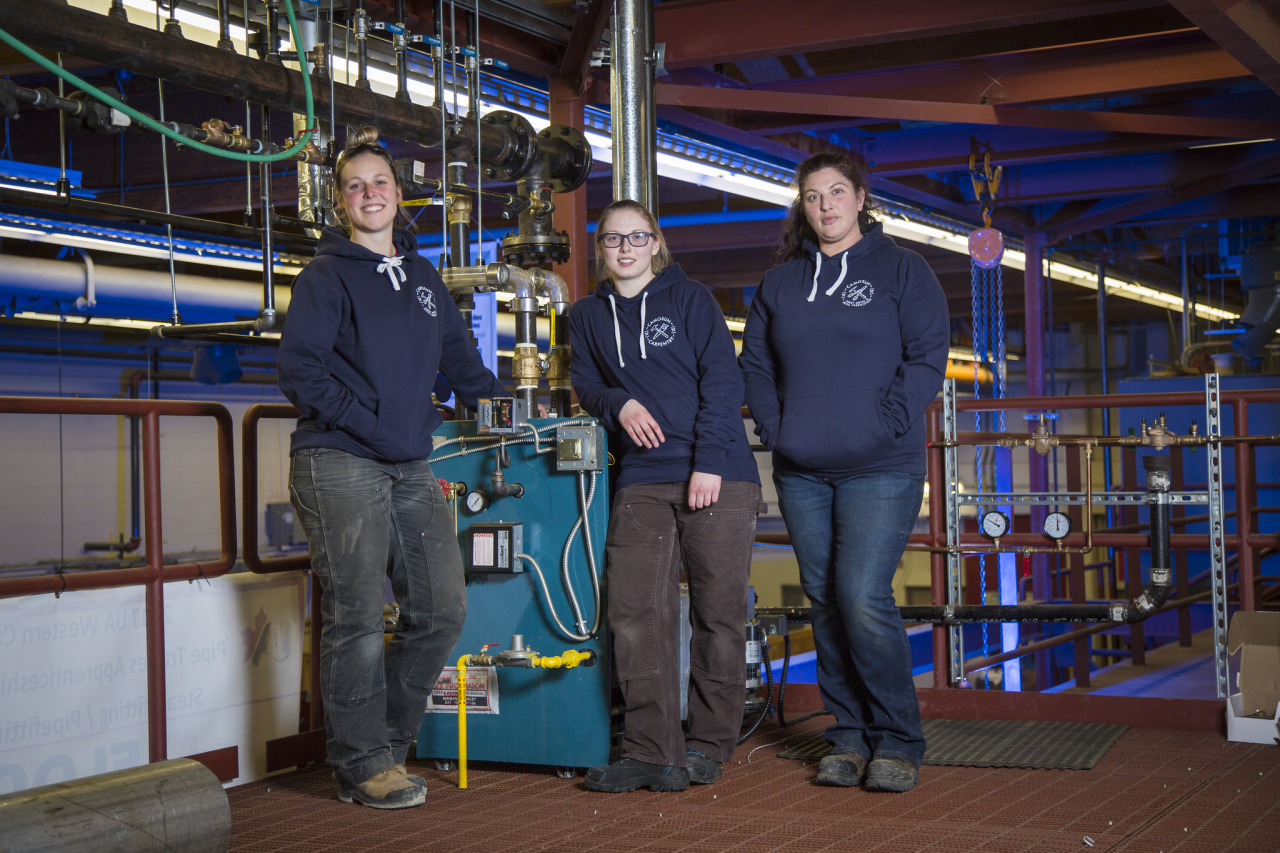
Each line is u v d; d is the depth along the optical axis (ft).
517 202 12.87
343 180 9.48
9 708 8.92
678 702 9.90
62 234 24.88
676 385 10.04
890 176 32.01
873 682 9.75
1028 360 40.29
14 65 17.76
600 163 33.12
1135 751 10.94
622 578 9.93
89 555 39.63
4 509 37.45
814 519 10.21
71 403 9.39
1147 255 47.96
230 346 35.47
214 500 43.37
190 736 10.39
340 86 12.57
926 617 13.32
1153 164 32.89
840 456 9.66
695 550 9.91
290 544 44.86
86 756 9.46
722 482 9.83
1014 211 38.17
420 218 39.29
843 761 9.79
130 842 6.59
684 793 9.58
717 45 21.61
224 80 11.14
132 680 9.87
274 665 11.27
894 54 25.00
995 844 7.84
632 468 10.11
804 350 9.90
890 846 7.86
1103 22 23.17
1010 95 25.20
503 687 10.52
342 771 9.37
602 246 10.27
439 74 13.24
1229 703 11.44
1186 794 9.20
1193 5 16.96
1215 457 12.39
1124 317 65.26
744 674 10.17
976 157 30.01
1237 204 38.06
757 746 11.55
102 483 40.55
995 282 38.99
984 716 12.76
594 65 18.60
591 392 10.29
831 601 10.25
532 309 11.22
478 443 10.79
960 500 13.65
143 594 9.99
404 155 28.66
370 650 9.29
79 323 33.04
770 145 28.14
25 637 9.06
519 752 10.45
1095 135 30.09
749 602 11.83
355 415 8.99
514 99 21.61
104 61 10.30
